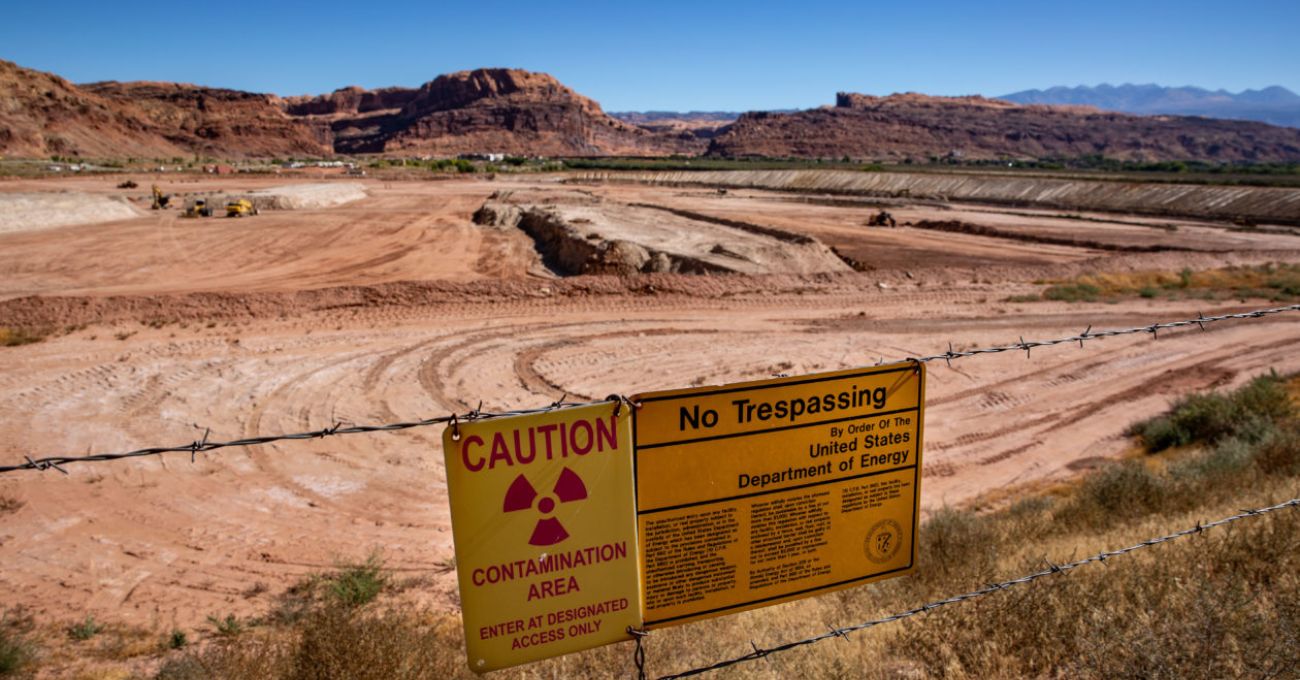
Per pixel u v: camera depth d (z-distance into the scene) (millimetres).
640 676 3818
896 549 4160
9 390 18219
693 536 3752
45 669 8125
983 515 12734
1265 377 18516
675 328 25266
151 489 13766
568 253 43156
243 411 17422
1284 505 5586
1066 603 5602
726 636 6477
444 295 27531
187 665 7234
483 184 125875
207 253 44000
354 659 6086
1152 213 87125
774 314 27625
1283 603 5113
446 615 9102
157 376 19422
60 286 34062
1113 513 10164
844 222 70562
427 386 19250
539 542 3490
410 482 14406
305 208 71312
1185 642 4590
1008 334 25719
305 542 12055
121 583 10672
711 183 148500
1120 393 20469
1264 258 43250
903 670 5414
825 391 3842
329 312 25641
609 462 3537
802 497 3910
